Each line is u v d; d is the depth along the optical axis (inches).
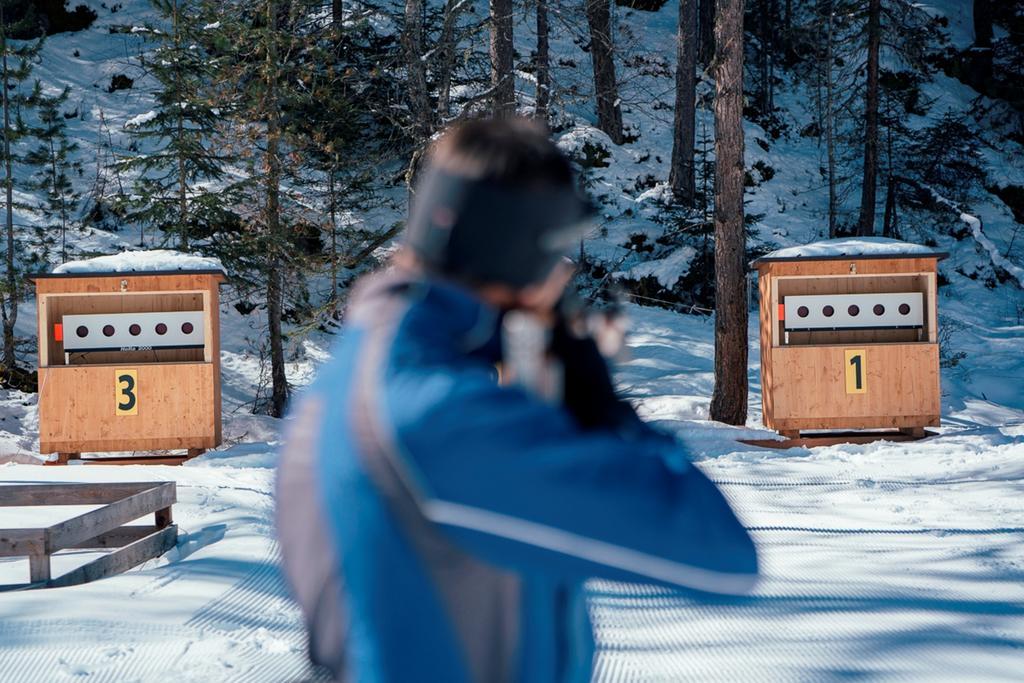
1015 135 1333.7
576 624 38.4
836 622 176.6
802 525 271.4
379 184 943.7
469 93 868.0
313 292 834.8
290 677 150.4
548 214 33.9
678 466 32.3
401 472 31.1
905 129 1154.7
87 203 892.0
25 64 813.9
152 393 473.7
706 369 743.1
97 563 223.3
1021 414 687.7
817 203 1165.1
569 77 1200.2
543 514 30.0
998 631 168.6
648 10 1433.3
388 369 33.1
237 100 716.0
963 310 1002.1
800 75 1384.1
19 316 773.3
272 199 703.1
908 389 486.9
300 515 35.9
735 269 550.0
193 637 171.0
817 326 493.0
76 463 468.1
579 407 33.8
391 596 32.9
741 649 162.9
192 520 283.0
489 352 34.5
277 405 696.4
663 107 1211.2
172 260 483.8
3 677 149.7
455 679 33.6
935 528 261.9
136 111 1037.8
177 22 721.0
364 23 777.6
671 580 30.3
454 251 34.4
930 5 1459.2
